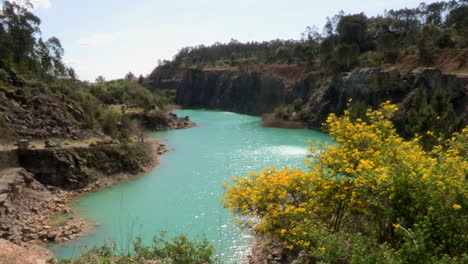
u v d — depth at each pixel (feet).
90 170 127.65
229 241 78.48
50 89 186.39
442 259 27.30
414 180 33.99
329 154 51.31
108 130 185.57
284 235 52.80
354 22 355.97
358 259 31.01
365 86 236.63
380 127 55.88
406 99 205.16
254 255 70.59
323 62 350.02
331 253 35.29
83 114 178.60
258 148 192.95
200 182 128.67
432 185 33.58
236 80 453.17
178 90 540.93
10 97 152.87
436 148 50.49
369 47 345.10
